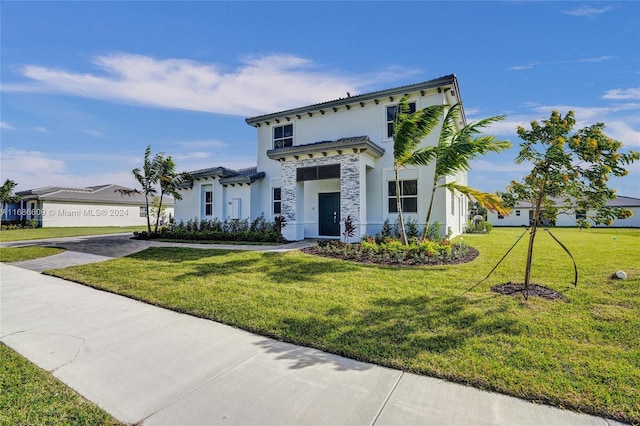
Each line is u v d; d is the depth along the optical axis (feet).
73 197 109.29
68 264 33.27
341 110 49.01
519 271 24.27
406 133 32.96
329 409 8.80
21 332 15.08
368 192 46.24
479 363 11.18
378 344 12.91
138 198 125.80
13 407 9.11
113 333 14.85
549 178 17.90
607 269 24.26
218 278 24.25
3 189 99.50
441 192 42.14
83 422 8.42
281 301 18.49
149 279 24.90
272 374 10.86
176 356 12.37
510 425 8.10
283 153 45.34
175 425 8.24
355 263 28.22
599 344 12.49
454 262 28.30
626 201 118.32
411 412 8.64
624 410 8.62
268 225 51.29
